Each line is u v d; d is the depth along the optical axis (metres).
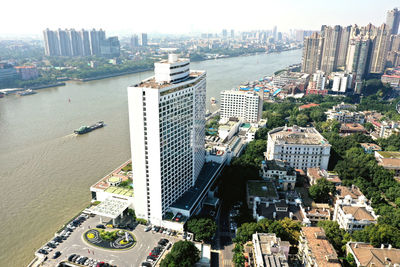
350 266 186.50
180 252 197.12
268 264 172.12
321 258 175.50
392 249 185.38
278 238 192.38
